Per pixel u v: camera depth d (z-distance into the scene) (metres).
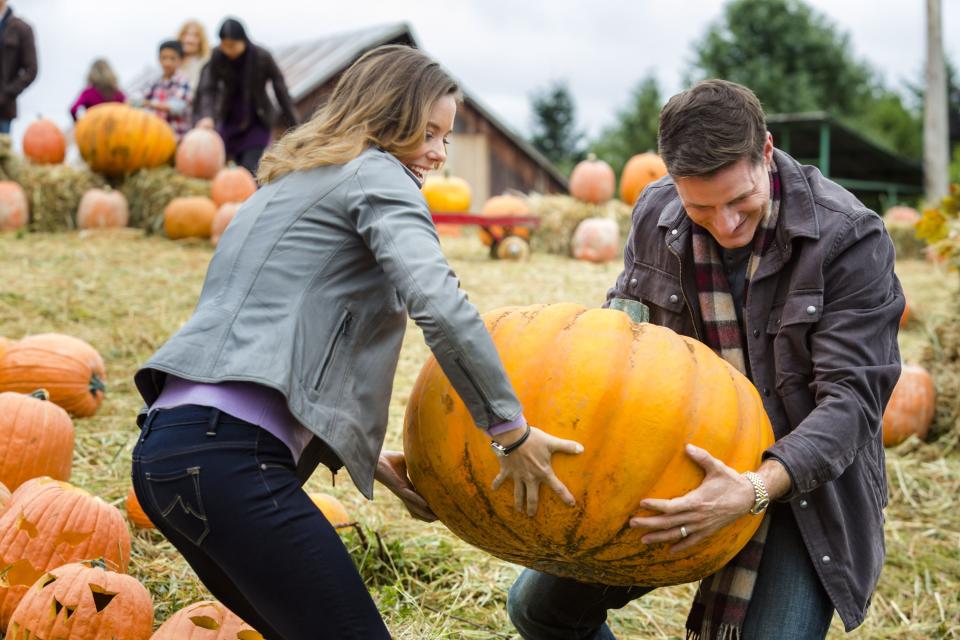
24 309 6.52
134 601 2.61
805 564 2.37
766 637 2.33
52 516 2.87
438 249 2.06
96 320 6.53
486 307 7.57
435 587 3.55
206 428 2.04
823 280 2.30
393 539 3.84
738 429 2.20
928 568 4.14
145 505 2.10
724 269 2.46
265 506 2.03
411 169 2.35
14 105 10.05
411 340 6.86
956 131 35.50
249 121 9.96
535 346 2.23
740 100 2.14
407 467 2.43
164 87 11.10
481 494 2.22
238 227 2.23
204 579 2.28
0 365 4.84
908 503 4.78
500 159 24.45
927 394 5.62
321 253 2.15
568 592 2.58
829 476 2.21
